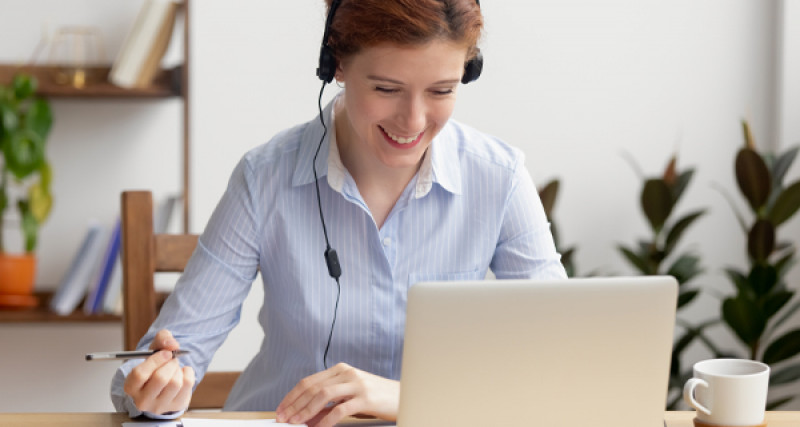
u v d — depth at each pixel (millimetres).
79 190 3154
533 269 1777
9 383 3145
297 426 1393
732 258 3242
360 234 1725
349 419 1484
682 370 3240
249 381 1816
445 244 1764
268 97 3137
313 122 1783
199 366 1657
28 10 3109
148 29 2943
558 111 3199
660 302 1225
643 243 3066
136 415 1435
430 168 1730
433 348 1191
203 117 3119
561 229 3221
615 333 1218
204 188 3131
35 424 1413
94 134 3146
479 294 1185
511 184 1794
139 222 1902
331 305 1717
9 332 3133
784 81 3146
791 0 3127
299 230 1715
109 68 3037
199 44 3109
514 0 3168
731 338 3240
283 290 1737
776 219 2854
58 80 2992
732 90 3215
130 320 1893
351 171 1739
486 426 1218
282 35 3133
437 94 1480
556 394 1220
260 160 1734
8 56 3107
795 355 2809
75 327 3162
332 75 1598
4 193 2963
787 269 2947
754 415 1344
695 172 3221
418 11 1396
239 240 1691
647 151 3221
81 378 3174
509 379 1209
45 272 3156
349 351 1734
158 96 2984
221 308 1678
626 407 1243
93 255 2961
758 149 3221
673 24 3203
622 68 3207
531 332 1199
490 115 3184
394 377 1750
